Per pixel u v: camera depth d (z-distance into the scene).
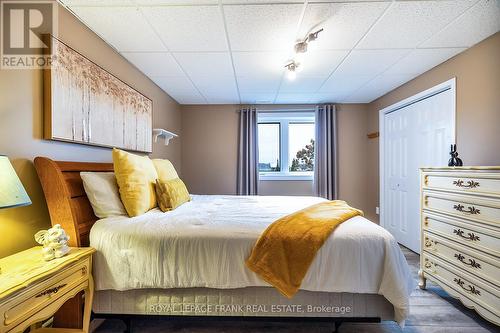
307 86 3.22
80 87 1.68
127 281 1.38
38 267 1.07
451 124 2.35
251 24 1.81
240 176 3.99
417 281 2.23
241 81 3.01
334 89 3.35
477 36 1.97
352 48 2.18
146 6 1.59
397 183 3.31
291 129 4.25
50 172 1.36
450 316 1.70
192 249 1.38
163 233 1.40
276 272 1.33
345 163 4.06
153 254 1.37
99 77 1.88
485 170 1.51
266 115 4.17
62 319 1.36
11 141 1.27
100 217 1.57
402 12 1.67
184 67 2.58
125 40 2.01
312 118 4.20
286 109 4.07
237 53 2.27
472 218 1.58
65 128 1.54
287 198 2.77
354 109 4.05
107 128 1.98
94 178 1.61
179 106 4.07
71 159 1.66
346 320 1.41
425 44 2.11
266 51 2.23
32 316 0.98
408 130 3.08
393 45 2.12
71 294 1.19
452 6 1.61
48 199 1.36
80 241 1.40
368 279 1.34
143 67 2.56
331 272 1.33
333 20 1.76
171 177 2.47
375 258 1.34
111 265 1.38
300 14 1.69
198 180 4.12
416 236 2.95
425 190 2.03
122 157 1.72
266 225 1.51
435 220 1.92
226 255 1.37
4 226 1.25
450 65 2.37
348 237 1.37
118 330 1.55
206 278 1.37
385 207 3.57
